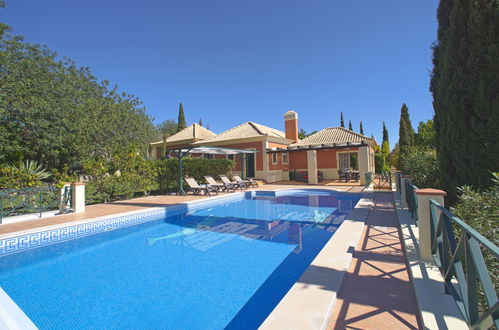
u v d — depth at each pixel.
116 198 12.11
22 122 13.98
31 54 16.11
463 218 3.00
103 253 5.56
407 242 4.60
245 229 7.33
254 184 17.91
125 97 25.62
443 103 4.89
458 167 4.59
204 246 5.84
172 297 3.58
